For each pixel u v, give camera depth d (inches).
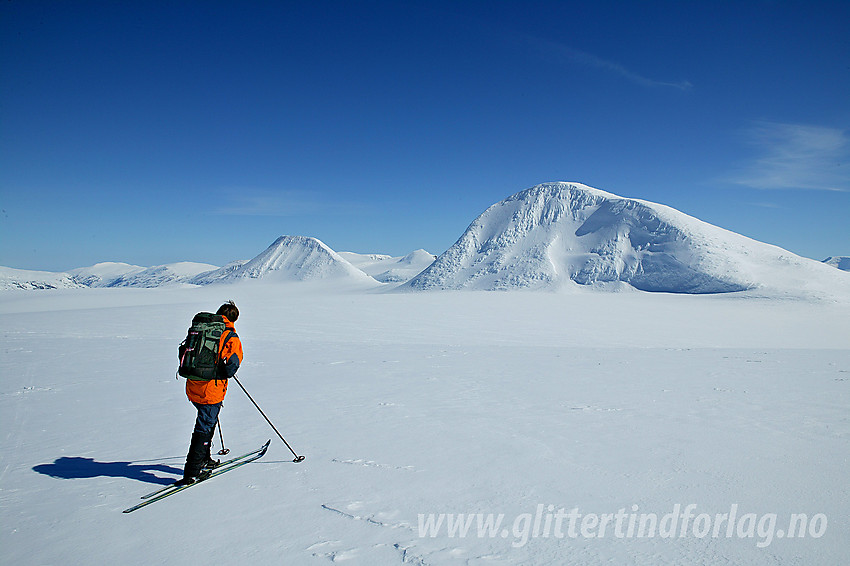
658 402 332.2
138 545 132.6
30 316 1558.8
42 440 245.0
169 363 550.0
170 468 203.3
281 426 270.4
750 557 124.3
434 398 349.4
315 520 147.3
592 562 121.6
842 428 258.8
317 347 762.8
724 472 190.4
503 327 1278.3
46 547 131.7
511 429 259.6
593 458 208.5
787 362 567.5
